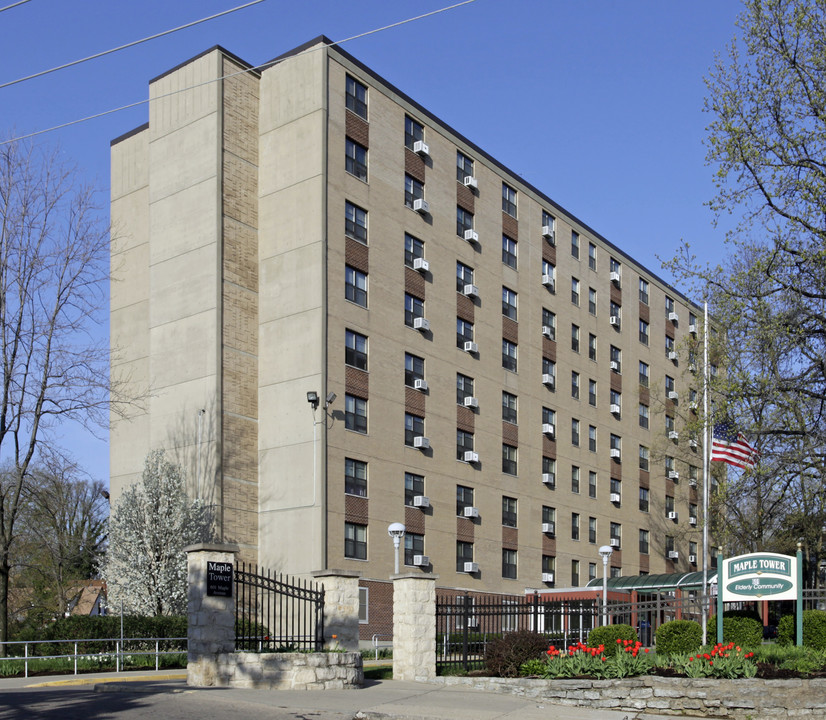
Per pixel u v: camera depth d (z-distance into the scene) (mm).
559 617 29719
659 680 18906
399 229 45812
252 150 44250
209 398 40875
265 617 38844
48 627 31719
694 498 70562
